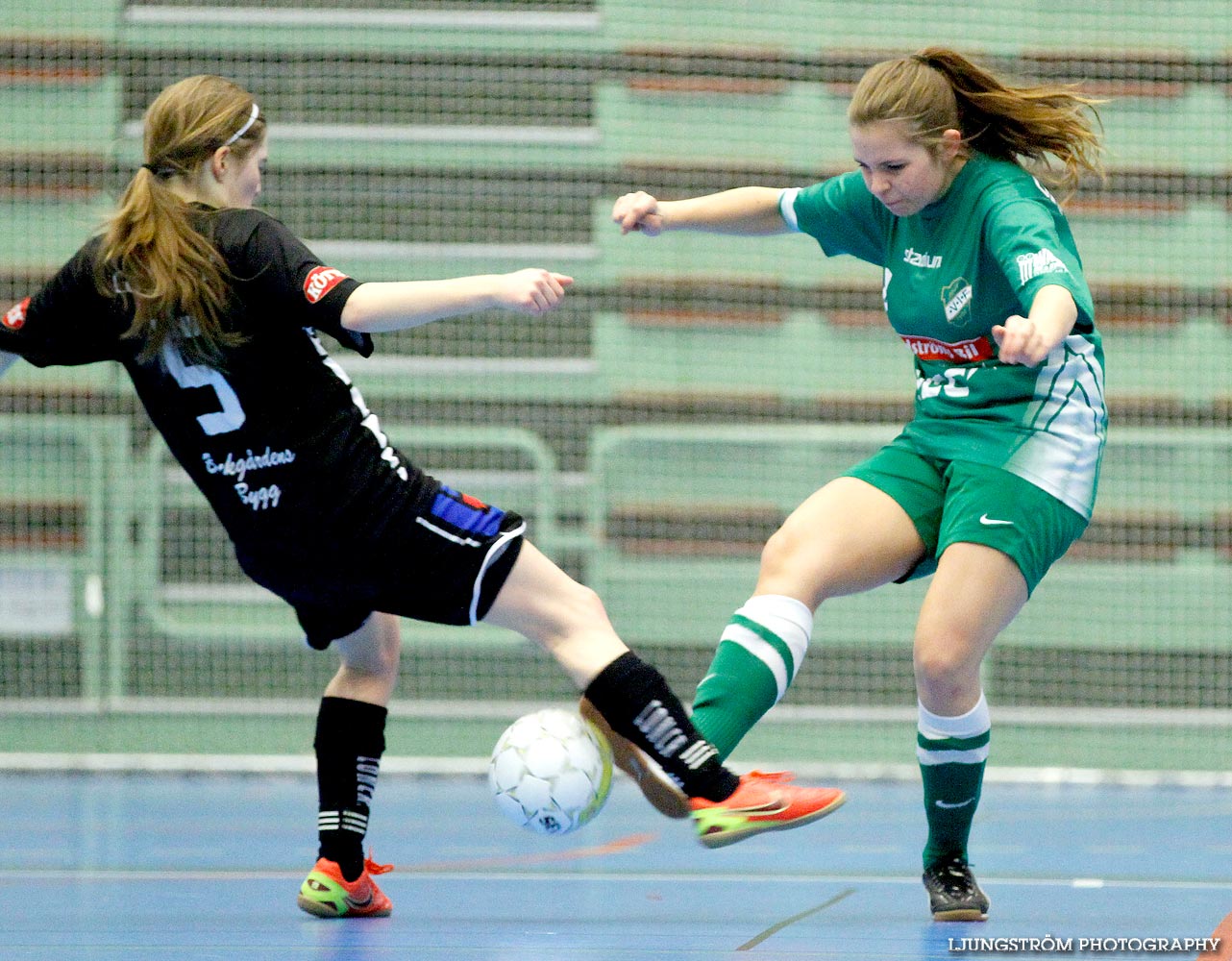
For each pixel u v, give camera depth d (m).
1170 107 27.50
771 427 26.77
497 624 10.03
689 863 15.12
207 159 9.91
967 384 10.63
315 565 9.77
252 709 24.77
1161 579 26.39
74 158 27.08
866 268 27.81
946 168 10.41
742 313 27.78
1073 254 10.45
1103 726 25.33
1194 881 13.70
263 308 9.45
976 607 10.17
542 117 27.91
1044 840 17.09
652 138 27.92
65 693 25.72
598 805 10.30
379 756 11.55
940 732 10.70
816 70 27.92
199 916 11.52
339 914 11.38
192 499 26.33
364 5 27.80
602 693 9.84
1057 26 27.66
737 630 10.31
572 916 11.60
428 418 27.53
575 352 27.75
